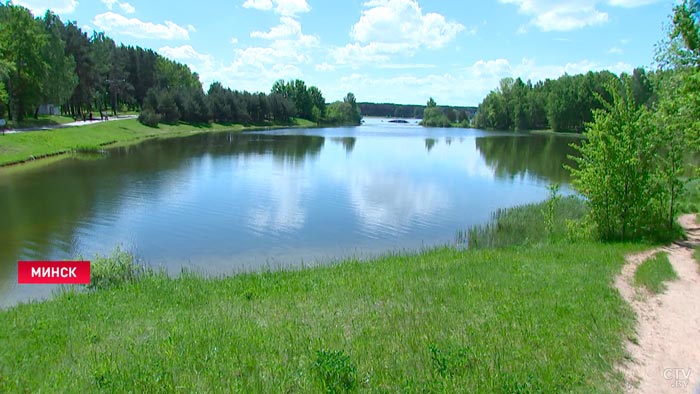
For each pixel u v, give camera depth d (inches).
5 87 2191.2
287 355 263.3
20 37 2235.5
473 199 1179.3
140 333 323.0
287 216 956.0
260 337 294.0
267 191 1227.2
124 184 1269.7
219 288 458.0
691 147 647.8
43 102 2544.3
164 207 1011.3
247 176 1475.1
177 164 1710.1
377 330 301.0
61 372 257.0
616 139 641.0
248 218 930.7
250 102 4884.4
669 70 774.5
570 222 704.4
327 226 881.5
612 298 360.8
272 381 229.5
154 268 633.6
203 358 262.5
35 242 739.4
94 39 3673.7
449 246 739.4
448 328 301.3
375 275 482.3
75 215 919.0
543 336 285.3
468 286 408.2
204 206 1031.0
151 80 4503.0
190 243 758.5
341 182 1403.8
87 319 367.9
